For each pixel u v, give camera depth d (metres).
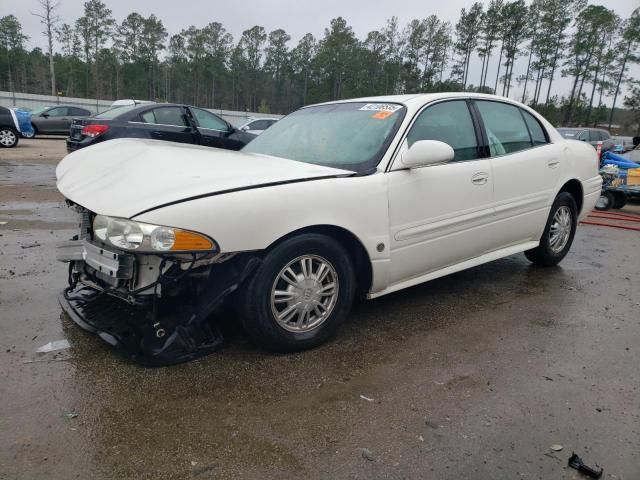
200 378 2.60
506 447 2.11
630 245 6.14
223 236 2.43
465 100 3.86
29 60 78.69
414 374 2.72
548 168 4.35
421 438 2.16
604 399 2.50
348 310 3.08
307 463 1.99
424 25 66.38
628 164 9.31
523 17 59.81
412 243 3.28
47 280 3.96
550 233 4.66
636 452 2.09
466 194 3.58
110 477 1.88
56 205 7.26
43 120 22.05
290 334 2.84
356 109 3.73
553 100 61.03
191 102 80.81
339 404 2.40
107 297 3.07
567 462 2.03
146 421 2.22
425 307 3.75
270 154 3.57
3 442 2.05
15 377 2.54
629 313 3.71
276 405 2.38
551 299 3.98
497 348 3.06
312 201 2.74
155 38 77.31
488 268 4.86
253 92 81.19
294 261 2.78
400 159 3.19
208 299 2.63
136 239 2.31
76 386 2.48
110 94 77.31
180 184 2.53
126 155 3.05
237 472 1.93
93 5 73.25
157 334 2.62
